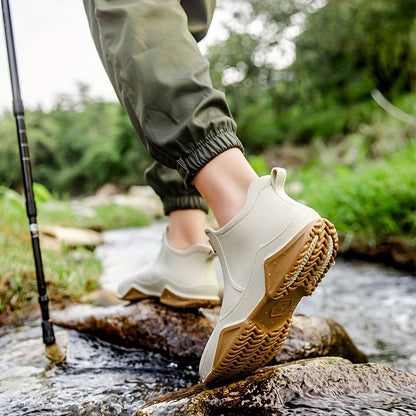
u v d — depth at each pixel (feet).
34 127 63.36
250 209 2.78
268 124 39.73
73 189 58.90
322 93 35.40
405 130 16.60
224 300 2.91
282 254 2.64
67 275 6.53
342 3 31.81
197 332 4.15
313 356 3.97
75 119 67.00
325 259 2.71
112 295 6.23
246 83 42.83
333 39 33.04
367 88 30.89
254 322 2.76
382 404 2.61
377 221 9.62
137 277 4.46
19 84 4.10
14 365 3.91
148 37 2.90
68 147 62.34
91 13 3.27
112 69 3.11
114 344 4.41
